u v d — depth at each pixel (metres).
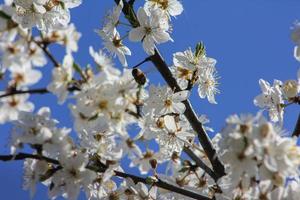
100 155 0.50
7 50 0.45
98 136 0.50
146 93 0.50
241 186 0.47
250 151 0.45
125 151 0.50
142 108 0.51
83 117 0.47
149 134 0.52
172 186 0.52
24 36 0.45
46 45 0.46
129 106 0.47
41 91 0.46
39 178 0.48
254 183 0.47
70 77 0.45
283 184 0.45
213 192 0.52
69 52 0.45
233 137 0.45
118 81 0.47
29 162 0.49
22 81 0.45
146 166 0.52
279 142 0.45
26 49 0.45
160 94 0.52
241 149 0.45
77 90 0.46
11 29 0.45
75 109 0.46
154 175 0.52
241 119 0.45
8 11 0.46
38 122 0.47
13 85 0.45
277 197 0.46
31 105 0.47
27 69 0.45
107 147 0.50
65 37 0.46
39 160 0.48
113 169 0.50
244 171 0.46
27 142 0.47
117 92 0.47
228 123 0.45
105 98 0.46
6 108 0.47
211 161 0.52
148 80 0.50
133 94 0.47
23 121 0.47
